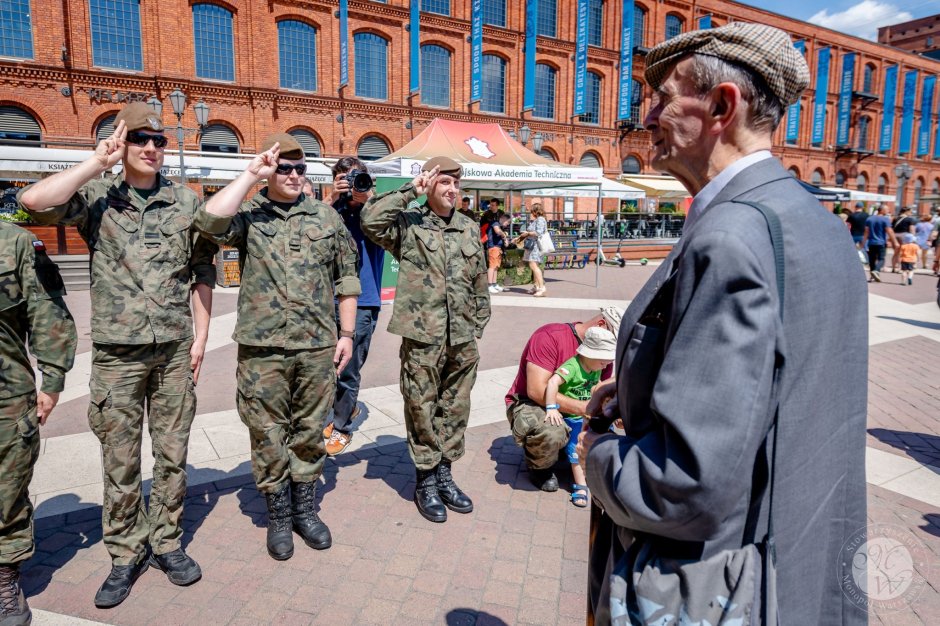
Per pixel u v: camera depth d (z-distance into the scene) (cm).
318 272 303
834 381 102
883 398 571
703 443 87
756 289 90
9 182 1666
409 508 352
